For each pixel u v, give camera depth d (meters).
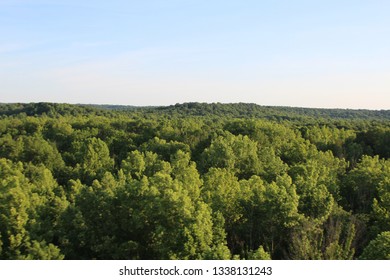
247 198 41.19
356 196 55.06
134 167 64.38
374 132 100.06
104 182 45.97
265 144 91.62
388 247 29.88
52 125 115.38
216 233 35.00
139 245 34.19
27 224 31.67
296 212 38.09
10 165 66.06
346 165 74.88
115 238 34.09
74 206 35.44
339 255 31.25
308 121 160.25
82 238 33.06
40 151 82.94
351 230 36.91
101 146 82.00
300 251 32.03
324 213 41.12
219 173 50.50
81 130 111.44
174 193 34.41
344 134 104.44
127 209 35.28
